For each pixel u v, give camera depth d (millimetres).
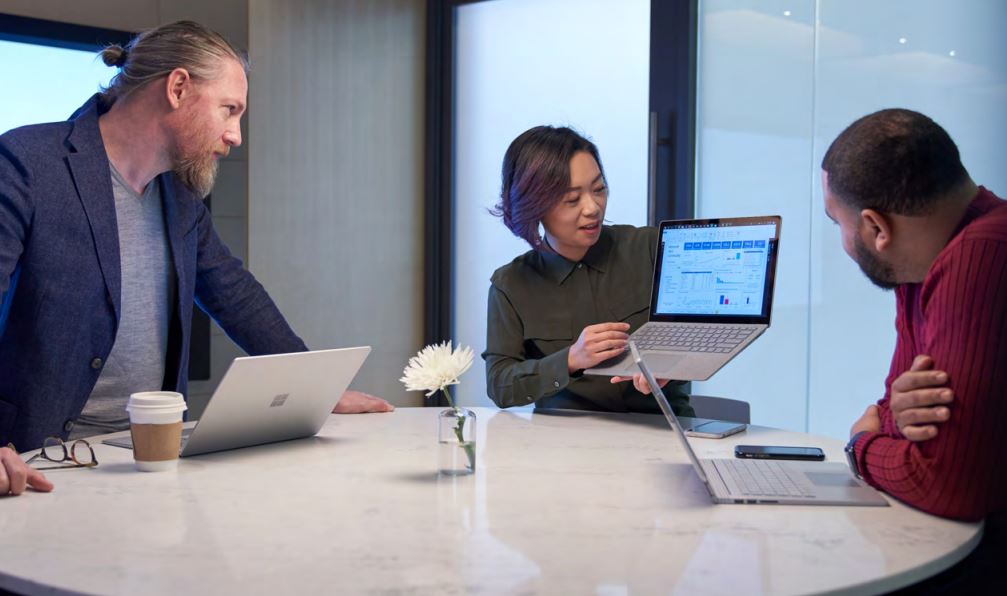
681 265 2090
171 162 2023
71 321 1872
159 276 2090
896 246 1340
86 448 1715
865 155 1317
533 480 1440
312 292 4316
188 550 1083
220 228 4066
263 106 4129
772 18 3529
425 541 1115
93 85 3744
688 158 3740
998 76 3029
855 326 3322
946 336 1223
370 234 4527
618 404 2186
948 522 1212
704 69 3725
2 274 1744
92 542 1115
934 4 3150
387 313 4602
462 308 4652
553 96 4258
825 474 1458
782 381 3496
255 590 948
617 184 4047
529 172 2158
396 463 1567
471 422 1483
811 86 3434
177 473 1496
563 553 1069
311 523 1195
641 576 991
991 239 1204
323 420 1806
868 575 1000
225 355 4039
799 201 3473
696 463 1314
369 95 4504
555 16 4238
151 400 1500
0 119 3576
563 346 2229
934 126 1319
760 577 989
